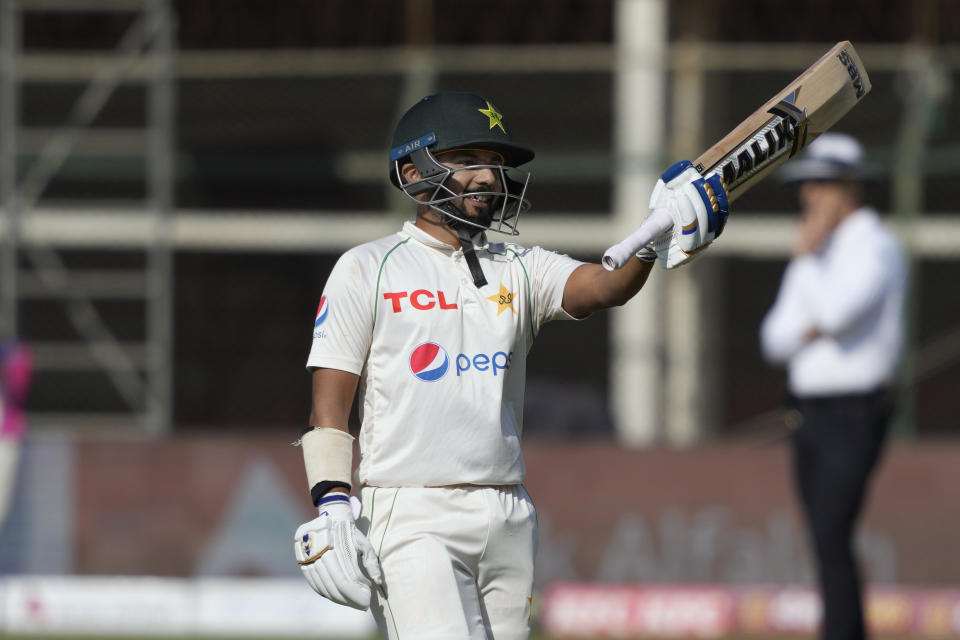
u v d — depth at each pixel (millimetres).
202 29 39094
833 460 19047
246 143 41719
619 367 34156
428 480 10961
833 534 19031
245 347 43688
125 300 42625
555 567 26891
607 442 27016
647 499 26781
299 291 44000
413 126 11414
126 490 27547
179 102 39719
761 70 38406
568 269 11523
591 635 26562
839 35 38969
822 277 19297
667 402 35844
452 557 10945
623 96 35125
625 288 10977
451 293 11195
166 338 34438
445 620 10719
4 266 35406
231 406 43562
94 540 27469
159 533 27391
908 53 35062
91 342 41875
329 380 11102
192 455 27469
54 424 43094
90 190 41438
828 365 19109
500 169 11297
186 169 34656
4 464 27656
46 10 39156
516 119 40188
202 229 35969
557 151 40406
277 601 26719
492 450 11062
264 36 39188
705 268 37156
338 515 10695
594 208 43375
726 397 46406
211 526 27359
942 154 31172
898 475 26281
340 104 39906
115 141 36469
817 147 19562
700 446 26781
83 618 27203
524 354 11570
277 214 38625
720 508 26578
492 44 39625
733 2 39125
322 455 10922
